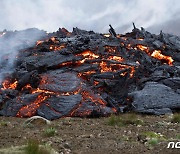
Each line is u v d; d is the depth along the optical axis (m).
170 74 31.03
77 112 22.55
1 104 24.77
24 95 24.98
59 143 12.95
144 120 20.33
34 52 35.59
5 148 11.52
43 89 24.94
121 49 33.72
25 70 30.67
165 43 38.31
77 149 12.12
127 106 24.66
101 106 23.92
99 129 17.00
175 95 25.06
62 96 23.69
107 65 30.14
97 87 27.02
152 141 12.49
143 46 37.00
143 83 27.98
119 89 27.56
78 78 26.70
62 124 19.06
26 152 10.12
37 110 22.72
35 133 15.54
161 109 23.31
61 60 30.19
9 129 16.75
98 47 33.03
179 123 19.05
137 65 30.25
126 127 17.62
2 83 28.52
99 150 11.84
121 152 11.41
